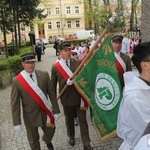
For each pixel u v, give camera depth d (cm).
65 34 5212
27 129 350
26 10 1939
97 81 311
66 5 5141
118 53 388
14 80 332
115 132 294
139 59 152
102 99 305
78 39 3516
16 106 327
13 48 2158
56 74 386
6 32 1694
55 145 417
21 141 452
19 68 1041
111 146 399
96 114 319
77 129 472
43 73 346
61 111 592
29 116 338
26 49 1711
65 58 379
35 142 353
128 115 149
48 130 356
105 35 305
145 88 148
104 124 306
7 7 1648
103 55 307
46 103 340
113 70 292
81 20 5184
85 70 332
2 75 952
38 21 2628
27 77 331
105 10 2736
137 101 144
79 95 372
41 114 342
